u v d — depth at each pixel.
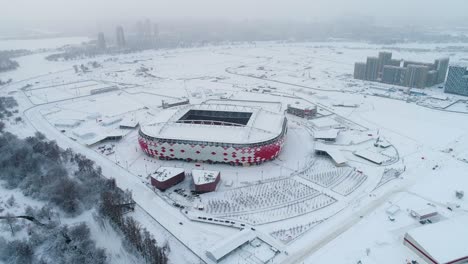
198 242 139.00
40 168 198.88
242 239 136.12
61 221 153.00
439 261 120.56
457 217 146.25
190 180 188.88
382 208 160.38
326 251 132.62
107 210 153.38
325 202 166.25
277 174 194.62
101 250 132.88
